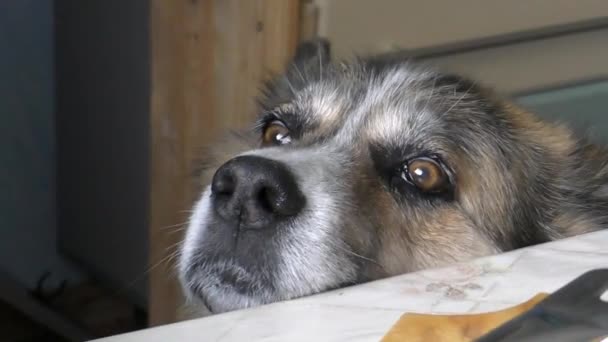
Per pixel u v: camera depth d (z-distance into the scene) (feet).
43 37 4.72
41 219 4.99
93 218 4.73
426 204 2.94
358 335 1.99
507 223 3.02
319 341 1.98
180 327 2.07
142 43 4.23
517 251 2.27
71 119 4.71
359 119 3.03
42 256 5.01
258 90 3.54
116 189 4.54
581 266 2.20
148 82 4.24
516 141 3.12
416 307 2.11
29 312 4.59
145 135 4.32
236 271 2.75
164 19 3.99
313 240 2.74
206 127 3.93
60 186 4.94
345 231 2.78
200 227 2.78
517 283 2.16
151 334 2.03
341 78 3.16
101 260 4.76
